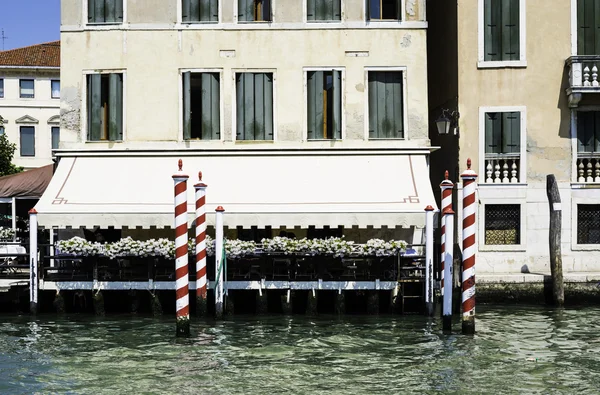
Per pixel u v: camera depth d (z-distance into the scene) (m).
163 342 15.41
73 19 21.83
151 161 21.39
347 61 21.77
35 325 17.23
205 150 21.44
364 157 21.39
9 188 26.91
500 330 16.78
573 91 21.89
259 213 18.81
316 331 16.44
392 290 18.33
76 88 21.81
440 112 24.33
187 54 21.77
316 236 21.33
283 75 21.73
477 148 22.39
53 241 21.86
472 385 12.38
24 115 49.44
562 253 22.34
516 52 22.45
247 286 18.05
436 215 23.91
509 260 22.27
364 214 18.72
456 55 22.62
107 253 18.12
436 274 18.69
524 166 22.33
